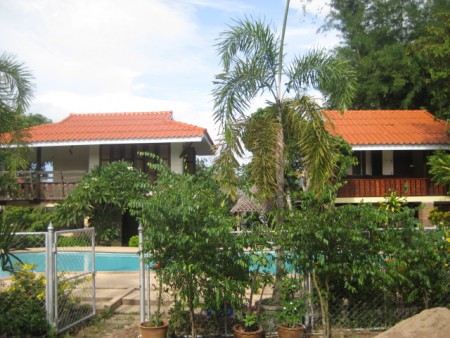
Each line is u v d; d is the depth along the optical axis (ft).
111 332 24.23
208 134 72.08
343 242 21.01
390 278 21.15
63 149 76.95
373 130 65.41
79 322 24.77
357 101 89.92
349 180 63.21
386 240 21.43
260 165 25.80
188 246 20.43
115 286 35.19
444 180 52.60
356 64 92.12
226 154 27.32
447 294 23.70
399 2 91.04
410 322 19.62
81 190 60.75
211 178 24.20
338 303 23.54
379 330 23.39
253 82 28.09
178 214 19.97
